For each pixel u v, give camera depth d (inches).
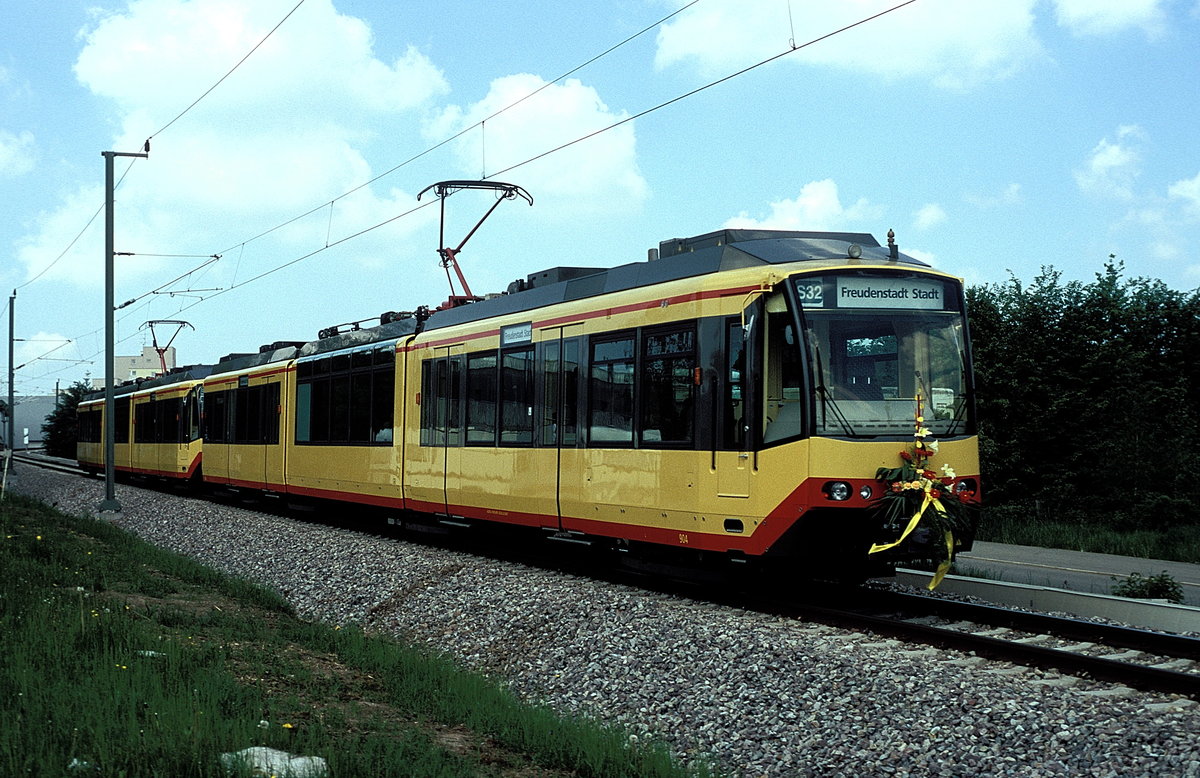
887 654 353.1
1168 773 239.0
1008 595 481.7
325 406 871.1
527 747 281.9
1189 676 302.8
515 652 435.8
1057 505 879.7
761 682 339.6
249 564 703.7
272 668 342.0
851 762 272.1
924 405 447.5
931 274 461.1
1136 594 482.9
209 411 1165.7
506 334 627.5
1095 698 294.0
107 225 1165.1
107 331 1155.3
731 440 460.8
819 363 434.3
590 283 569.6
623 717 337.7
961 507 435.5
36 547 581.0
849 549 432.5
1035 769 251.9
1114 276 949.8
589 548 639.1
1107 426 876.6
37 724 225.1
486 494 636.1
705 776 267.1
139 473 1488.7
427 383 714.2
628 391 522.3
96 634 329.7
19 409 4719.5
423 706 316.8
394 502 749.3
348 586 594.9
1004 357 911.0
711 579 489.7
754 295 451.8
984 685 311.1
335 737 253.3
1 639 309.3
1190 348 937.5
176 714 239.1
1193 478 838.5
